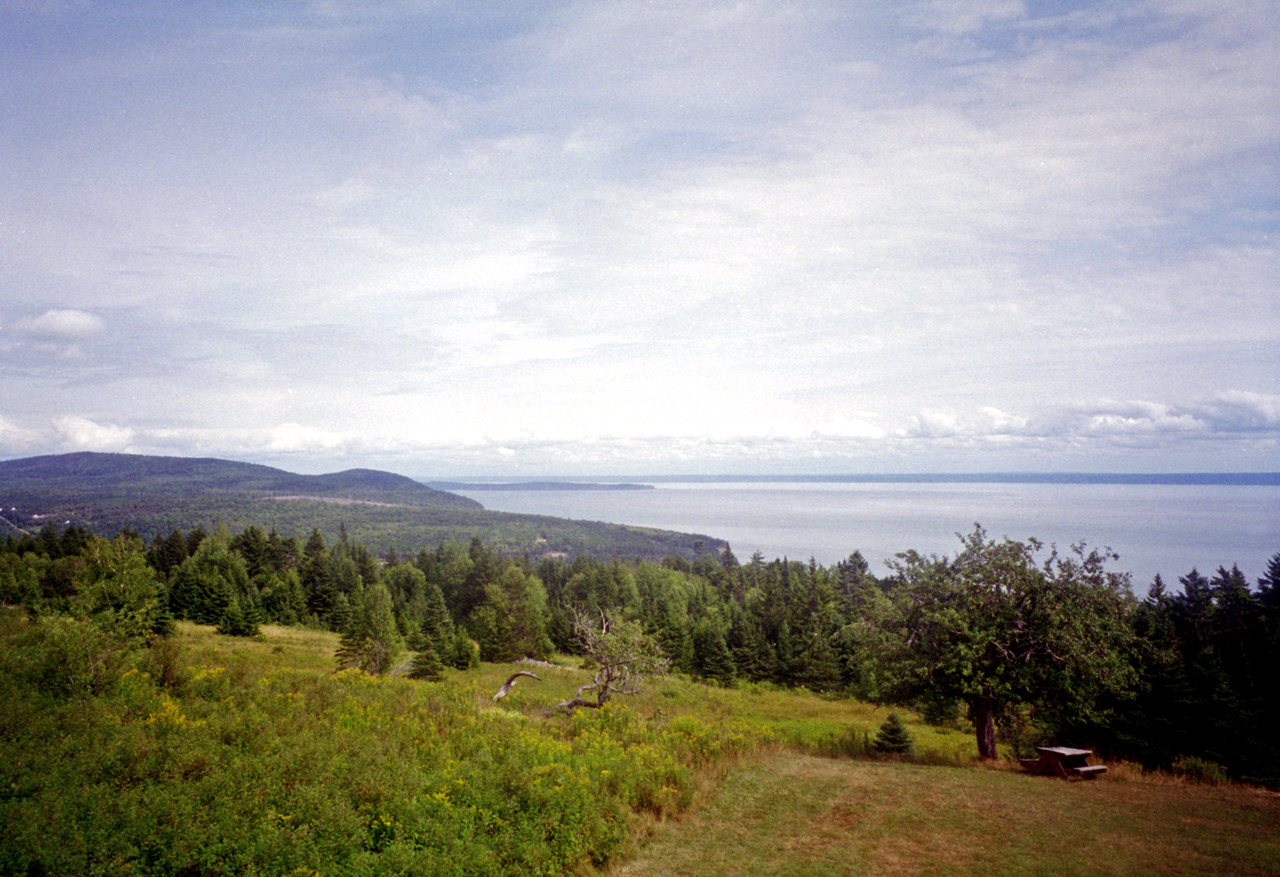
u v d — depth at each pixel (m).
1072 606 18.02
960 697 19.44
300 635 66.94
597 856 9.90
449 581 120.94
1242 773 19.80
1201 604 41.91
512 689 25.92
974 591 18.98
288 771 10.25
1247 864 9.54
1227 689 21.94
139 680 14.21
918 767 16.12
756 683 70.12
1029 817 11.79
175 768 9.67
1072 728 21.47
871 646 20.84
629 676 26.00
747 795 13.20
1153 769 16.91
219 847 7.91
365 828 9.24
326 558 104.69
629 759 14.20
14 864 7.03
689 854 10.27
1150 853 9.99
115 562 21.80
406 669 38.47
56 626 15.03
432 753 12.90
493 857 9.09
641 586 121.62
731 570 140.88
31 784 8.67
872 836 10.91
